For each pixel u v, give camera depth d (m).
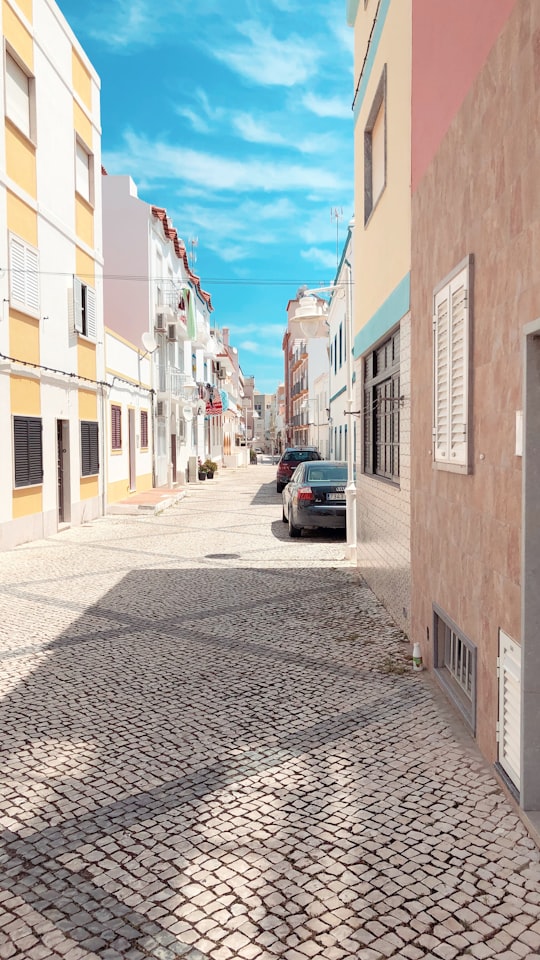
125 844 2.98
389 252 6.80
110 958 2.30
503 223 3.26
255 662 5.61
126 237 24.36
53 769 3.71
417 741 4.02
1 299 11.30
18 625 6.84
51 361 13.77
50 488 13.75
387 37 6.75
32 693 4.92
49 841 3.01
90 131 16.36
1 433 11.40
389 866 2.79
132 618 7.09
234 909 2.54
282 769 3.69
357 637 6.29
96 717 4.46
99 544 12.51
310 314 10.10
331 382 31.47
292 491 13.65
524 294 2.97
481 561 3.74
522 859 2.82
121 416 19.75
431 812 3.21
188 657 5.76
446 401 4.39
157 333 25.59
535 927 2.42
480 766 3.68
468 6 3.81
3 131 11.48
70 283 14.92
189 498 23.39
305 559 10.77
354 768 3.68
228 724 4.32
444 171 4.43
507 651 3.35
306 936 2.39
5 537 11.65
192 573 9.59
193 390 34.38
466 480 4.02
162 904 2.57
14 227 11.91
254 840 2.99
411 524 5.83
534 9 2.79
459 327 4.02
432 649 5.09
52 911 2.54
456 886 2.65
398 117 6.23
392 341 7.10
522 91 2.96
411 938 2.37
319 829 3.07
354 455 10.71
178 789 3.48
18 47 12.09
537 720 3.04
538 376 2.90
